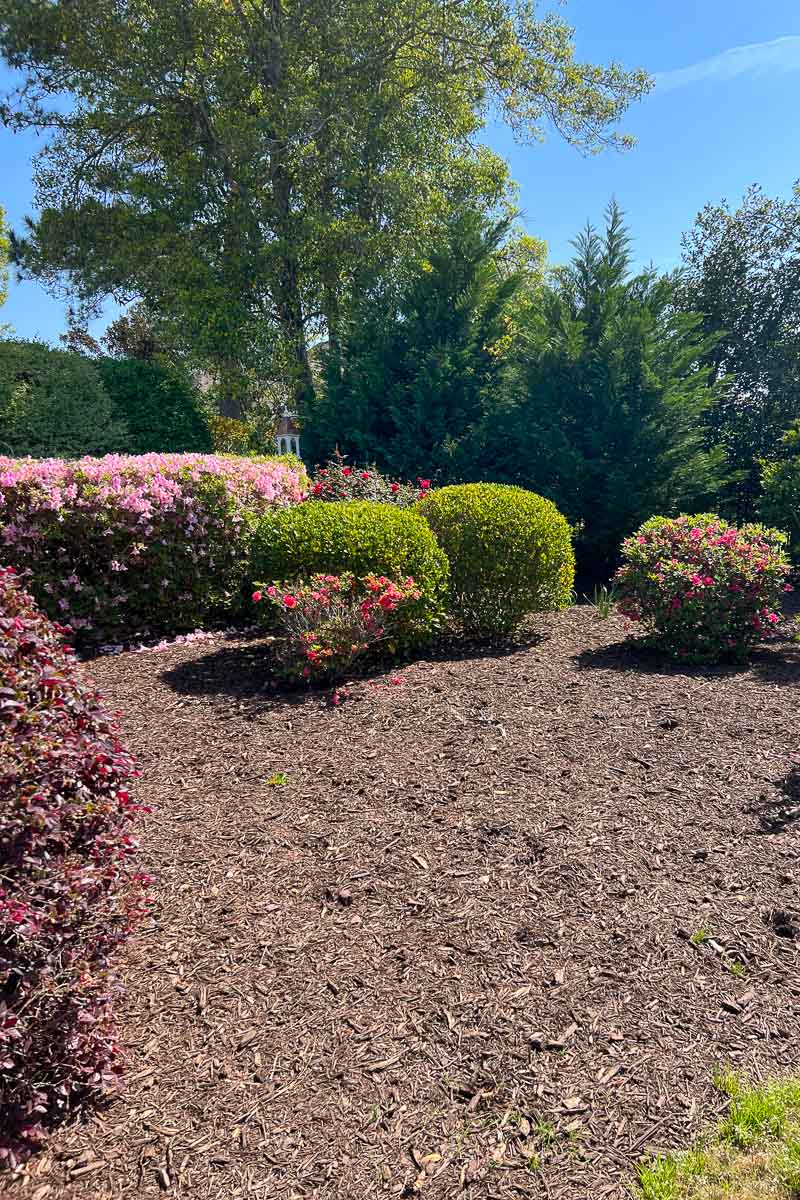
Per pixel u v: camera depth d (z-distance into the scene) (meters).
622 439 10.62
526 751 4.43
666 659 6.32
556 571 7.31
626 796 3.91
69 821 2.32
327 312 19.06
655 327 11.00
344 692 5.40
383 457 12.04
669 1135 2.13
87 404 14.50
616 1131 2.15
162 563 7.31
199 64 17.66
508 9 19.47
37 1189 2.02
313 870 3.39
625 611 6.66
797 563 10.58
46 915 2.06
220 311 17.64
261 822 3.78
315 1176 2.05
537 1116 2.21
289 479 8.98
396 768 4.26
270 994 2.70
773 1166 2.00
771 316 13.95
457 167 20.27
